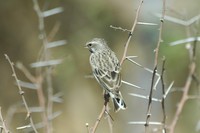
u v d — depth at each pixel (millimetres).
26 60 15125
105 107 7039
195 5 16219
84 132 14727
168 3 16078
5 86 14859
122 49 15438
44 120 8734
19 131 13156
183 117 15562
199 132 12664
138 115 15477
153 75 6664
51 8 15312
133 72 15828
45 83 13734
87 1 15383
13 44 15219
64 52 14844
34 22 15391
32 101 14688
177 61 15672
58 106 14781
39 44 15258
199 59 15016
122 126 14969
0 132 6973
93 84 15156
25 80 14969
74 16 15352
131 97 15719
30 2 15445
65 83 14703
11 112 12898
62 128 14609
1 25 15219
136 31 16031
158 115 15758
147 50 16219
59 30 15172
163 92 6930
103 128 14750
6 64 15047
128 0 15602
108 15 15391
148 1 16312
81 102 14922
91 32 15266
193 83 15609
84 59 14984
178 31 15664
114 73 8758
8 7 15297
